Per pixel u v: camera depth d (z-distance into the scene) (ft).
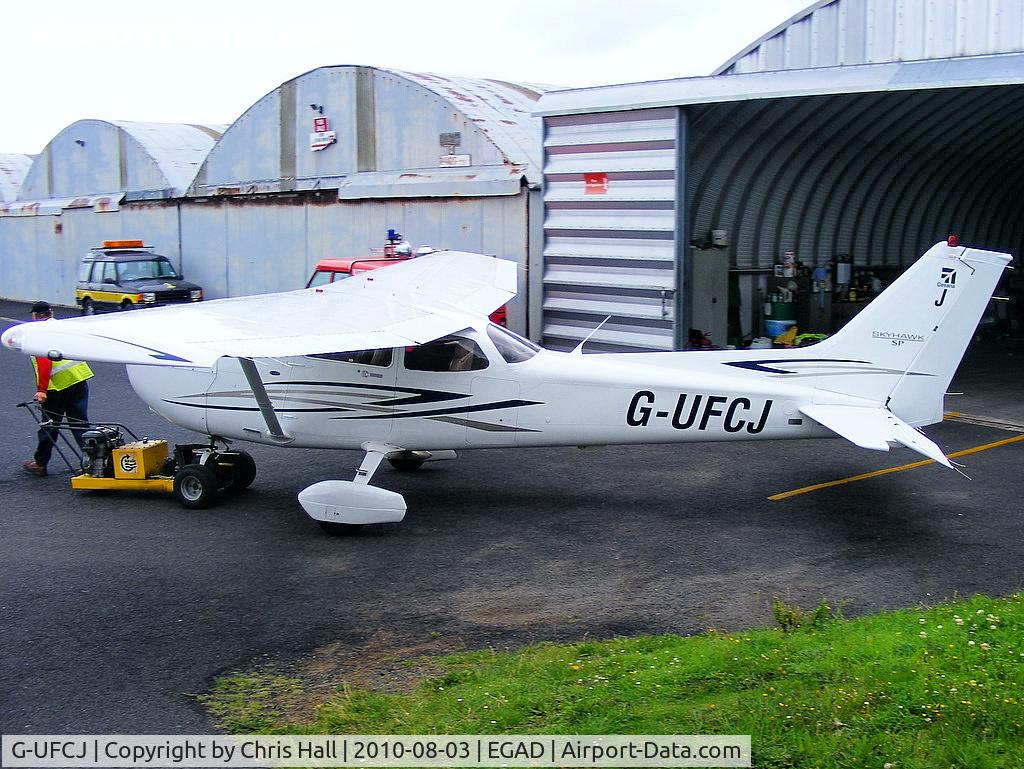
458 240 57.88
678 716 15.05
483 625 20.20
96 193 91.66
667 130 44.29
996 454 34.81
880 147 55.52
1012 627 17.88
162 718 16.26
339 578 23.06
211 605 21.36
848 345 26.86
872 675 15.98
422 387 27.40
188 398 28.94
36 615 20.74
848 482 31.32
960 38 36.09
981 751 13.48
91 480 29.76
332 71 65.26
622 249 47.14
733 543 25.32
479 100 60.18
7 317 83.51
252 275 74.84
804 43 41.11
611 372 27.30
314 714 16.33
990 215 73.05
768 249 56.34
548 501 29.48
